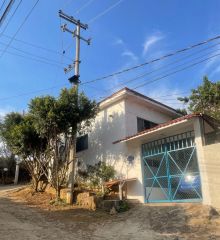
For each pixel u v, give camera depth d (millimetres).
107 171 16891
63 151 17734
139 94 18266
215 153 12383
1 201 17172
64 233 10695
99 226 11852
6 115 22250
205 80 21062
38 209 15070
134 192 15867
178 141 14367
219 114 18984
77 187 18109
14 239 9422
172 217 11766
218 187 12008
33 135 18844
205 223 10742
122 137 17422
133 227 11398
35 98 16641
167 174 14469
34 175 20078
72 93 16672
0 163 32625
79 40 19641
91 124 18938
